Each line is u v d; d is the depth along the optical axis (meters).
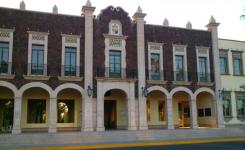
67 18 26.09
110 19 27.34
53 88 24.52
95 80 25.72
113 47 26.94
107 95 28.48
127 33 27.69
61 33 25.61
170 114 27.86
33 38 24.86
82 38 26.16
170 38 29.42
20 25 24.66
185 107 32.28
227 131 27.19
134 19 28.41
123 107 28.62
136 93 26.91
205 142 21.81
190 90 28.95
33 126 25.86
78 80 25.25
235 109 31.14
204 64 30.50
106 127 28.70
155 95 30.36
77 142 21.56
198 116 32.00
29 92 26.05
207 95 30.75
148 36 28.55
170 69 28.80
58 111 26.80
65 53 25.58
